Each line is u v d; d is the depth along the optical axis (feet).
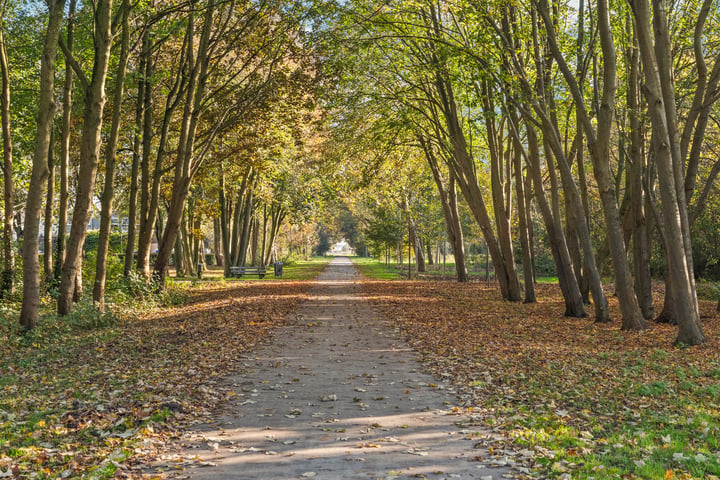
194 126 83.10
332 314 67.72
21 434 22.03
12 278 69.62
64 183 75.25
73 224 57.41
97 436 21.97
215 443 21.56
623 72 66.54
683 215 47.11
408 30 68.18
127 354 41.45
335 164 105.91
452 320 61.98
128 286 74.64
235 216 158.40
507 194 95.71
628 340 47.96
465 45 61.21
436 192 158.30
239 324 57.06
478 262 195.11
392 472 18.37
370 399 28.60
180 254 163.02
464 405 27.35
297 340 47.80
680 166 47.26
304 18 76.74
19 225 123.03
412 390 30.50
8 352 42.63
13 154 87.51
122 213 165.48
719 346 43.11
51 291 72.90
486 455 20.11
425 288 113.60
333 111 90.63
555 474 17.93
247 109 84.48
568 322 62.03
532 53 65.46
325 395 29.32
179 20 71.61
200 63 80.53
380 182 122.11
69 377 33.71
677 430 22.93
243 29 79.97
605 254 104.37
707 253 118.32
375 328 55.62
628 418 25.09
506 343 46.11
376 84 84.94
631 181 66.74
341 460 19.72
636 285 67.00
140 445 20.72
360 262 307.99
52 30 49.39
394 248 181.16
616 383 31.65
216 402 27.89
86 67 78.54
